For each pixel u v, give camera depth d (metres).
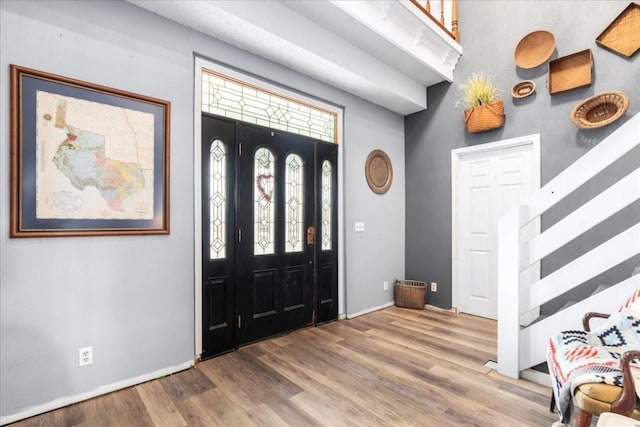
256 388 2.03
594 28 2.77
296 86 2.98
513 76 3.25
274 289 2.91
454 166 3.71
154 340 2.14
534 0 3.11
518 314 2.16
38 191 1.72
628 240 1.86
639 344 1.56
